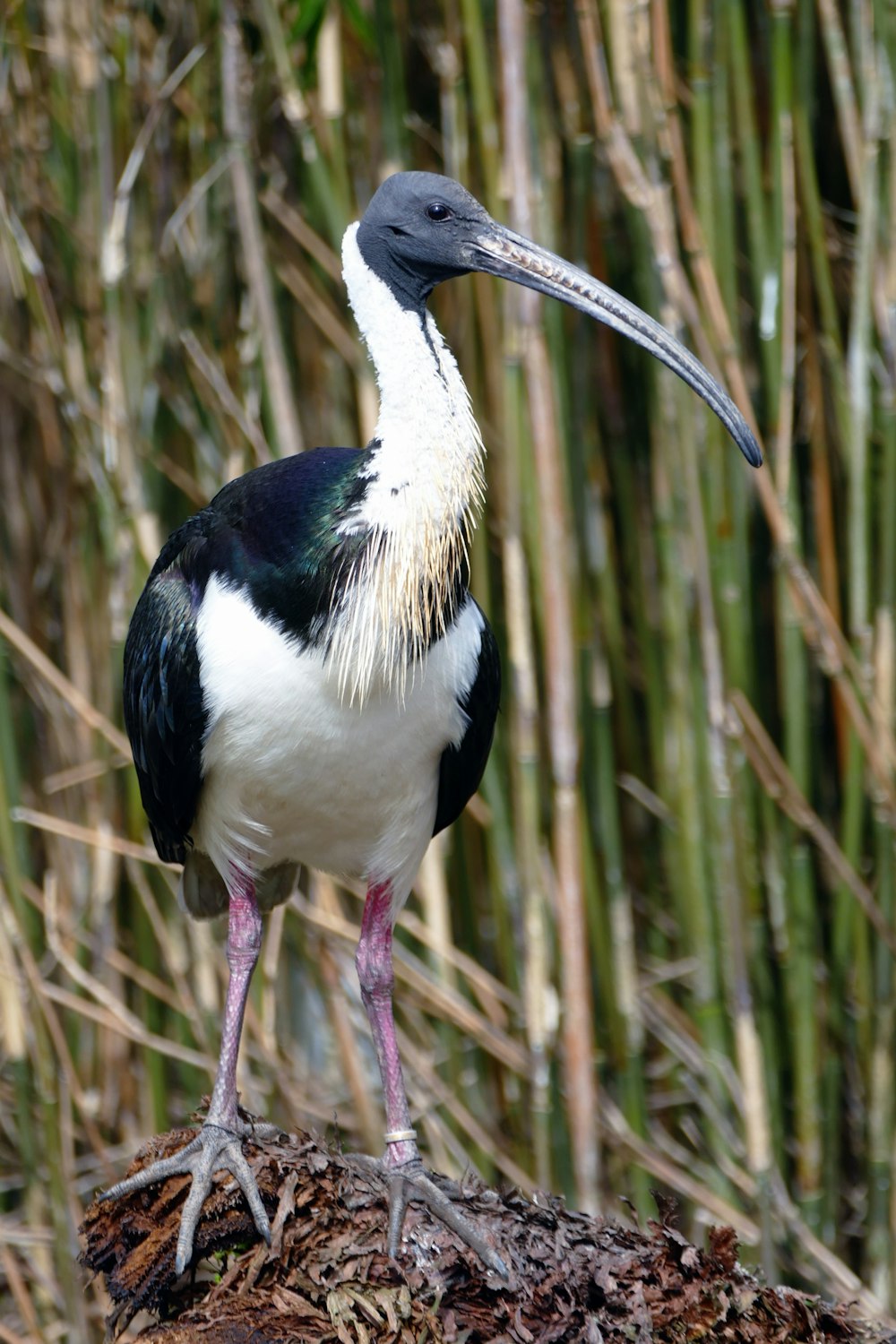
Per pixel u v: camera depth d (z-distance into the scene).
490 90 8.84
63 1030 10.24
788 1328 5.75
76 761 10.21
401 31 9.70
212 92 9.73
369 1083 9.84
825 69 9.35
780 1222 9.36
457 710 6.72
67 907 10.38
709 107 8.76
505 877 9.47
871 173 8.74
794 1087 9.72
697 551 8.83
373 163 9.79
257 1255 5.89
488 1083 10.06
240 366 9.90
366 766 6.54
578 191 9.23
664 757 9.72
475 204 6.55
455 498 6.27
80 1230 6.21
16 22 9.60
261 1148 6.19
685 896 9.41
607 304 6.62
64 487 10.22
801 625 9.02
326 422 10.03
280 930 9.70
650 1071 10.24
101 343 9.76
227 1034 6.67
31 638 10.40
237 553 6.44
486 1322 5.70
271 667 6.29
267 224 9.89
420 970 9.75
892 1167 9.41
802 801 9.19
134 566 9.58
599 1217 6.27
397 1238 5.89
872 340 8.99
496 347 9.28
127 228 9.77
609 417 9.62
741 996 9.10
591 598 9.65
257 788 6.65
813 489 9.48
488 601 9.58
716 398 6.62
